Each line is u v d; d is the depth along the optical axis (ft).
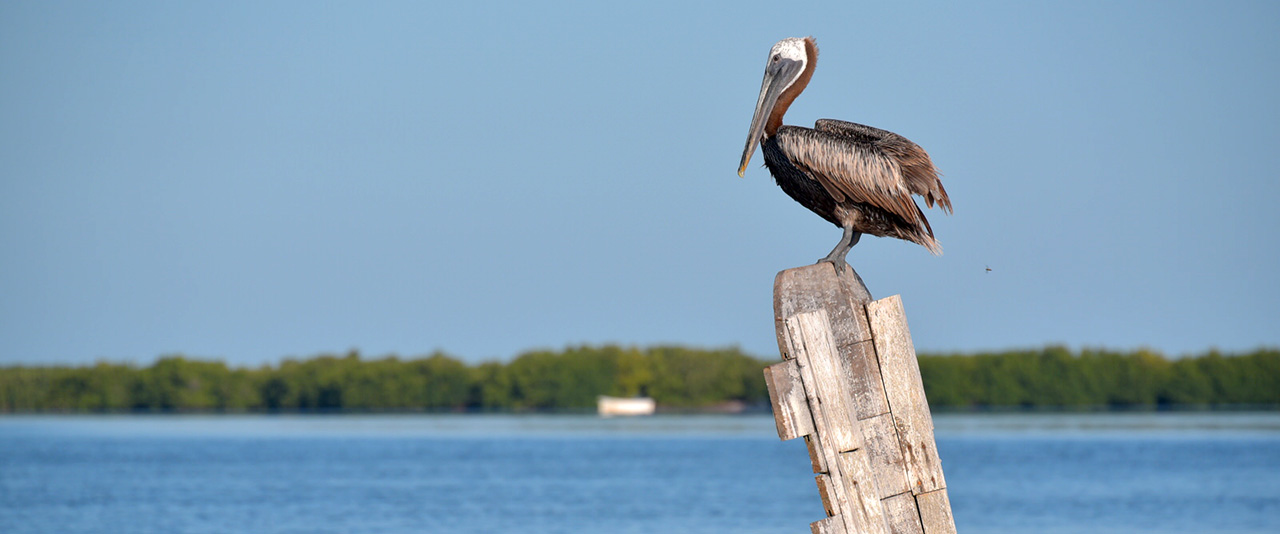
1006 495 131.54
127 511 118.21
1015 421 328.90
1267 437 239.91
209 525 107.04
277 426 344.49
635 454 210.59
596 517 109.81
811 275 17.95
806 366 17.49
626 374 400.06
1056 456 189.98
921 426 17.72
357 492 137.59
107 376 412.98
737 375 401.70
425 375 399.65
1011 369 358.23
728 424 349.82
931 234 20.25
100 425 349.82
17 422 373.81
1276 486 138.10
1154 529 102.12
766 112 21.67
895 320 17.87
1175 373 353.31
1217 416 344.08
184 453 213.46
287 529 103.81
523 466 182.09
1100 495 130.52
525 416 403.54
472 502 124.88
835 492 17.34
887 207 19.86
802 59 21.85
